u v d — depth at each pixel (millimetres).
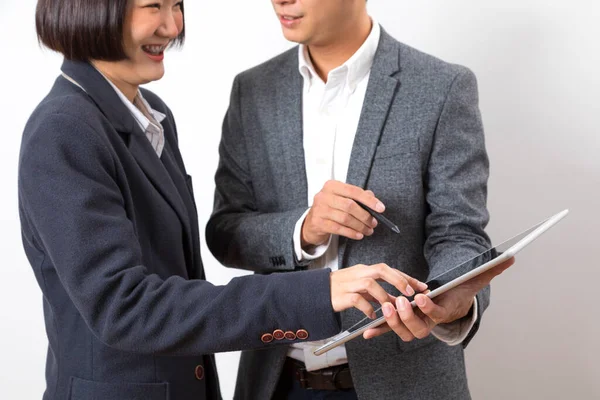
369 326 1223
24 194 1172
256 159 1593
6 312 2471
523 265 2135
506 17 2021
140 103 1384
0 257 2436
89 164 1166
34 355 2486
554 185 2064
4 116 2363
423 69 1505
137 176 1271
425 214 1517
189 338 1175
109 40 1217
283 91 1578
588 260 2078
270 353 1547
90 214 1148
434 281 1261
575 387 2146
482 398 2230
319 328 1181
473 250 1400
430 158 1484
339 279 1191
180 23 1333
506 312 2170
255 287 1190
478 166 1496
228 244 1577
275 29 2211
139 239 1275
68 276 1151
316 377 1522
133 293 1161
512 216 2109
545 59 2012
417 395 1475
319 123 1548
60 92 1247
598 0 1953
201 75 2277
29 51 2322
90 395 1238
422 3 2070
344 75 1514
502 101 2061
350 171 1486
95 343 1244
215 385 1413
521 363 2180
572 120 2021
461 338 1388
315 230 1412
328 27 1451
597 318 2100
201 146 2311
